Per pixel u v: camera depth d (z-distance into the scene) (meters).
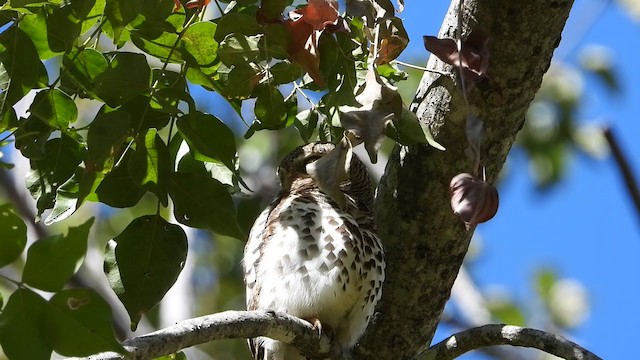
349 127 6.85
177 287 14.44
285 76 7.59
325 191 7.07
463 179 6.98
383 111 6.89
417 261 9.11
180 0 7.55
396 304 9.28
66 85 7.72
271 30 7.25
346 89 7.19
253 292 9.30
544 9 8.12
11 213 5.55
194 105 7.45
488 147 8.56
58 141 7.74
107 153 7.02
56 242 5.54
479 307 15.69
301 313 8.99
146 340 6.63
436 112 8.53
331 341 9.00
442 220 8.90
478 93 8.34
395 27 7.47
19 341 5.54
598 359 7.91
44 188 7.79
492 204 6.95
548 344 8.12
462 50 7.34
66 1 7.31
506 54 8.25
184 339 6.88
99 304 5.58
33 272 5.53
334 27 7.31
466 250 9.19
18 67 7.23
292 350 9.09
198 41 7.53
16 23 7.33
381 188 9.23
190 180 7.61
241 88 7.60
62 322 5.57
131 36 7.48
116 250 7.60
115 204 7.73
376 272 9.09
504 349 15.22
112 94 7.27
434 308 9.34
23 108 11.19
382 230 9.19
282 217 9.31
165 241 7.65
